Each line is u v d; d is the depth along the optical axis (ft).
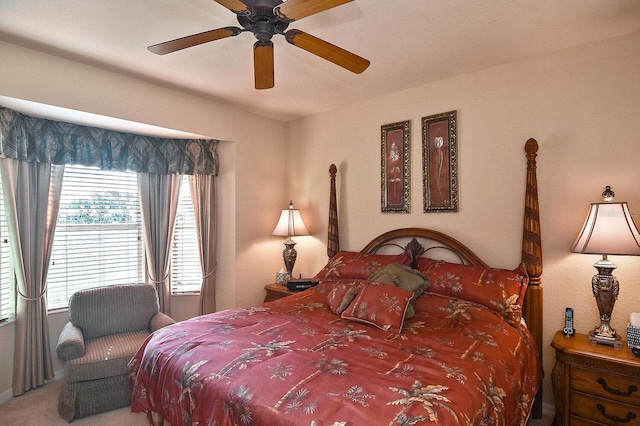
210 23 6.71
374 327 7.09
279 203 13.66
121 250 11.48
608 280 6.98
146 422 7.77
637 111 7.21
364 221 11.59
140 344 8.95
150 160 11.42
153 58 8.20
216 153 12.30
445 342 6.15
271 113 12.79
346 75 9.38
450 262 9.35
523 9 6.36
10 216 8.64
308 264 13.21
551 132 8.18
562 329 7.98
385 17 6.57
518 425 5.51
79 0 5.92
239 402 4.51
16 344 8.87
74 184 10.48
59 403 8.03
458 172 9.54
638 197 7.18
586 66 7.75
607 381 6.34
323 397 4.30
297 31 5.33
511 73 8.71
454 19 6.67
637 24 6.93
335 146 12.34
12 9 6.17
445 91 9.75
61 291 10.24
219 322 7.36
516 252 8.68
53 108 8.23
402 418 3.84
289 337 6.44
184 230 12.64
